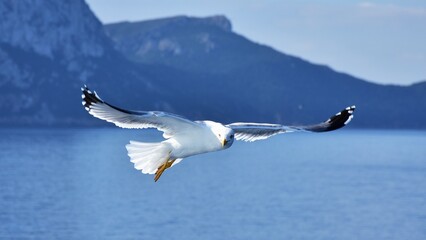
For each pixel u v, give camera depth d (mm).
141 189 68250
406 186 77875
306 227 45562
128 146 11766
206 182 78062
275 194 65938
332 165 115688
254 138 12055
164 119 11219
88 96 10250
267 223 46812
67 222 45938
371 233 43594
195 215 49656
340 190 71562
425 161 132250
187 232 42625
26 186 70062
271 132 12039
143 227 44156
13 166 99312
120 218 47750
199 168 103000
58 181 76250
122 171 91438
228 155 147250
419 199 63562
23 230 42812
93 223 45500
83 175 84875
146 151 11727
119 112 10516
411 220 49188
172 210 52156
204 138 11508
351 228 45438
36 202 56562
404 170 105312
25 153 134625
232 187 72375
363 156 151125
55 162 109375
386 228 45562
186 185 73562
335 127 12000
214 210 52688
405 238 41719
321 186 75812
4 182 74062
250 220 47938
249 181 80500
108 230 42938
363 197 64875
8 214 49281
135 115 10641
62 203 56156
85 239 39938
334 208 55531
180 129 11508
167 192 65812
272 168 105188
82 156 127312
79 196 61438
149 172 11703
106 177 82062
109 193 64062
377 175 94375
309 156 147750
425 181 84750
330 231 44125
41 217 48062
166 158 11656
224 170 99000
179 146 11570
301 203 58688
